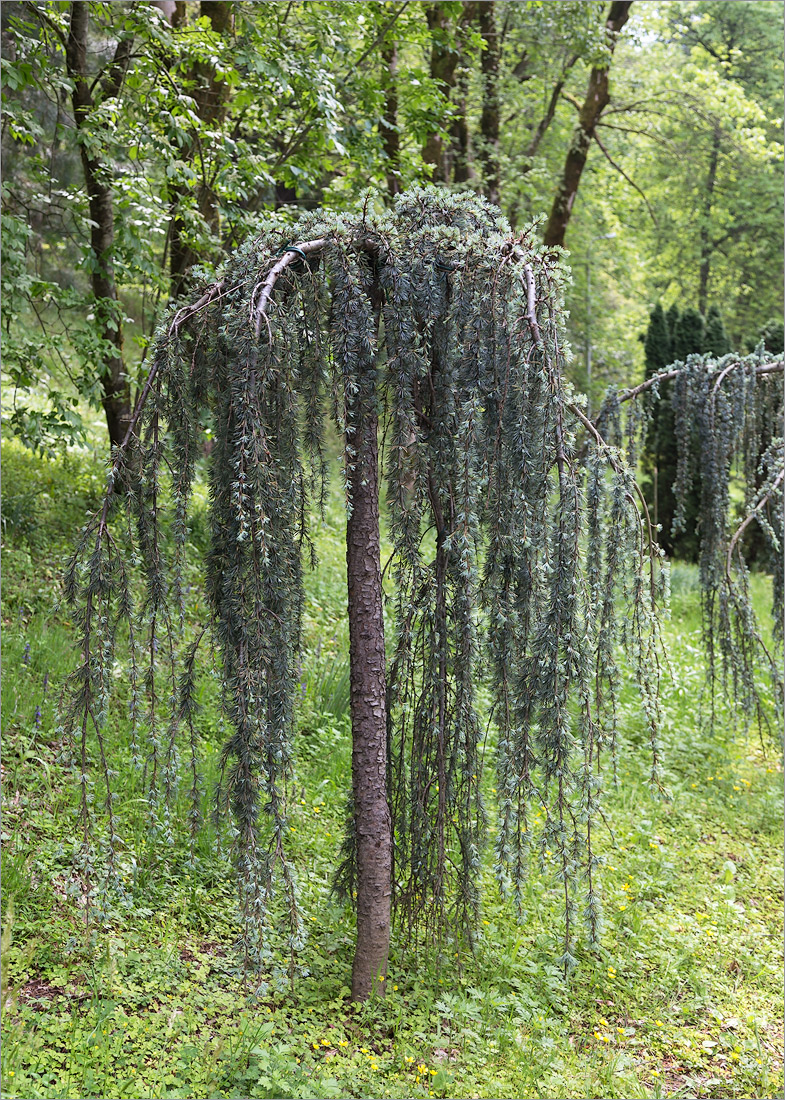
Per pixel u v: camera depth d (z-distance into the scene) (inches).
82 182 265.1
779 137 724.0
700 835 200.8
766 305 802.8
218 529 113.9
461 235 116.8
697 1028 136.6
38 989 114.3
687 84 476.7
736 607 184.5
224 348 115.0
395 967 139.0
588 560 120.0
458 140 405.1
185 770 165.9
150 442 113.5
